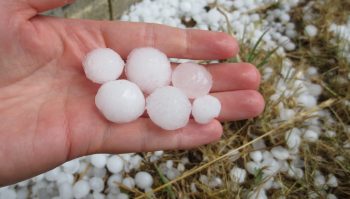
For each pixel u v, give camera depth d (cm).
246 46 21
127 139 14
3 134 12
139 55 14
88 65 14
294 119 18
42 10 14
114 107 13
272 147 18
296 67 21
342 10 23
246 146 18
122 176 17
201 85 14
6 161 12
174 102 13
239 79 15
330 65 21
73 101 14
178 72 15
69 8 19
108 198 17
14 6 13
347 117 19
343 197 17
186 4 22
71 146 13
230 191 16
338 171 17
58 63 14
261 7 23
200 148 17
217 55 16
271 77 19
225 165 17
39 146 12
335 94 19
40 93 14
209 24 22
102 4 20
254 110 15
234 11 23
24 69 14
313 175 17
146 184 17
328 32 22
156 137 14
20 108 13
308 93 20
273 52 20
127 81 14
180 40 15
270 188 17
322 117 19
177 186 17
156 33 16
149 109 14
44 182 17
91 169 17
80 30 15
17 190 16
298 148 18
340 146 18
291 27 22
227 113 15
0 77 14
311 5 23
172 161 17
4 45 13
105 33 16
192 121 14
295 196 17
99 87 14
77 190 16
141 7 22
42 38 14
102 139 14
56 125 13
